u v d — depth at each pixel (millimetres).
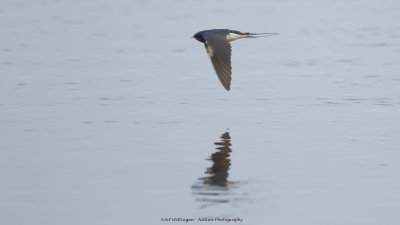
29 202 11211
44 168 12914
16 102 18406
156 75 22141
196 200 11188
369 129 15562
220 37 11727
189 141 14680
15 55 25641
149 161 13289
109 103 18297
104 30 32125
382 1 42281
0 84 20625
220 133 15297
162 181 12125
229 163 13125
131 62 24438
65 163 13211
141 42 28828
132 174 12523
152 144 14445
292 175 12406
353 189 11672
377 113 17031
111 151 13984
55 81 21125
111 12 38469
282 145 14328
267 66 23719
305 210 10805
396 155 13547
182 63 24312
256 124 16094
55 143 14578
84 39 29594
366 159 13312
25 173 12625
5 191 11703
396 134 15086
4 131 15539
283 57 25438
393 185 11836
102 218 10570
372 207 10914
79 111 17391
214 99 18766
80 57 25359
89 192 11633
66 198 11375
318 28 32281
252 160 13297
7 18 35812
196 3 42094
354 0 42844
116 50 26922
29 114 17094
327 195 11391
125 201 11203
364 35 30156
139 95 19266
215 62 11672
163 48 27422
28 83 20812
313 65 23688
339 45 27750
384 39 28969
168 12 38094
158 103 18297
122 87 20328
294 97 18906
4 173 12633
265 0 43344
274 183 11977
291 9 38844
